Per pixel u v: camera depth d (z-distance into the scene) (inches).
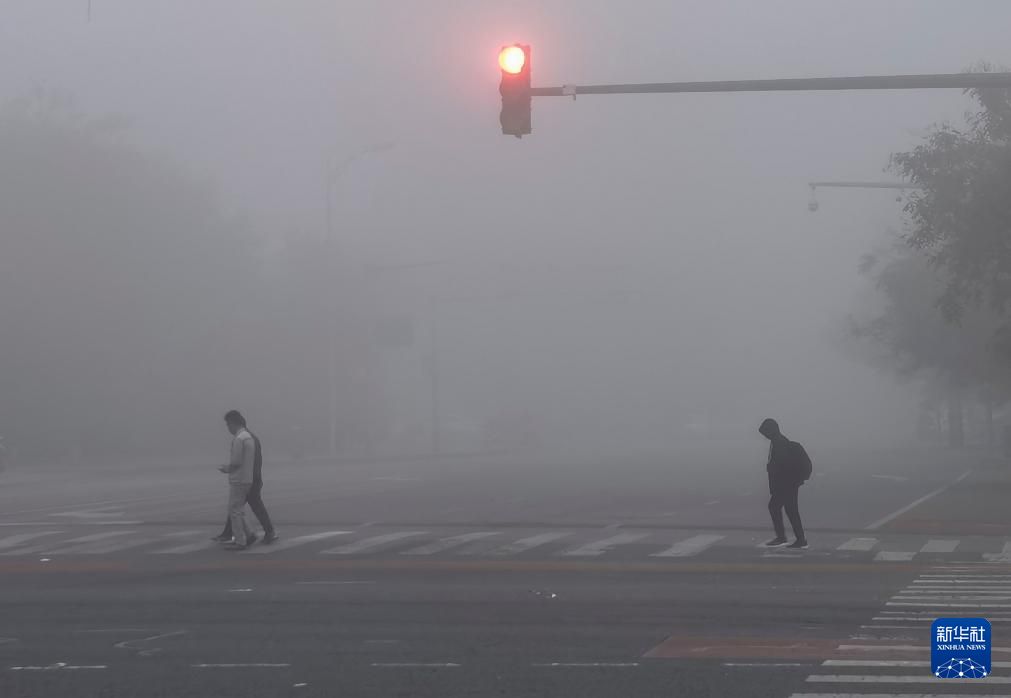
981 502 2031.3
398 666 685.9
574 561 1197.1
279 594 969.5
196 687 639.1
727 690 615.2
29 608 905.5
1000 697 593.0
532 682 641.0
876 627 794.8
